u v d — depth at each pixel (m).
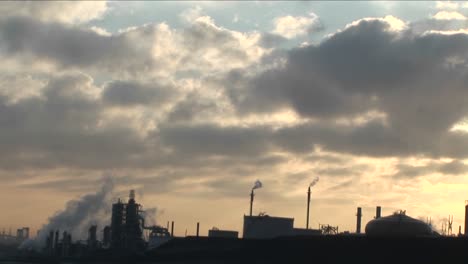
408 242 160.50
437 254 151.75
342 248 176.50
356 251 171.00
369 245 169.12
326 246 182.38
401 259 157.25
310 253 184.62
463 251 148.38
